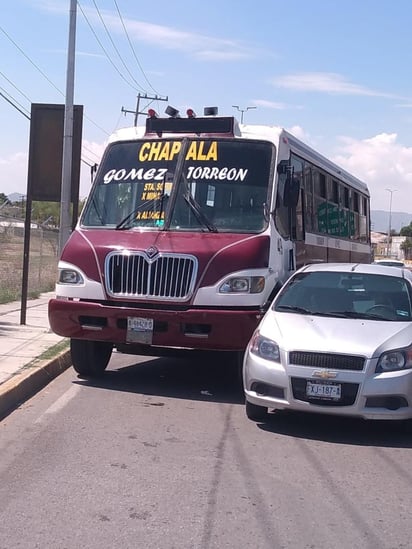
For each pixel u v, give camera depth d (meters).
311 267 9.55
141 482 6.07
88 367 10.13
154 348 10.24
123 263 9.19
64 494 5.73
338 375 7.39
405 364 7.45
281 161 10.19
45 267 26.44
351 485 6.23
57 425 7.74
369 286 8.95
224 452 7.02
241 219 9.58
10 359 10.34
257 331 8.20
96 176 10.41
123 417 8.16
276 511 5.55
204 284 8.94
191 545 4.87
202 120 10.34
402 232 125.12
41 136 13.73
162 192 9.86
